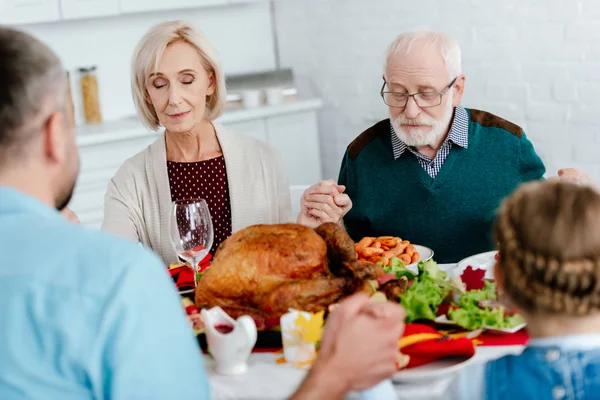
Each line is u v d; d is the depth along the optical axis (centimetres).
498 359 108
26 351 92
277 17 486
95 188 383
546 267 96
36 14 380
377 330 107
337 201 202
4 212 97
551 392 100
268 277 153
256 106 435
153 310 95
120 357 92
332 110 461
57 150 100
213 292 156
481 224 226
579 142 351
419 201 229
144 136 393
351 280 154
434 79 216
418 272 168
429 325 153
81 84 415
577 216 95
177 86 223
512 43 366
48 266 94
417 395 130
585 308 96
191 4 432
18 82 95
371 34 426
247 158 236
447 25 389
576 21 341
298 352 142
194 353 99
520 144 227
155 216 232
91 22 428
